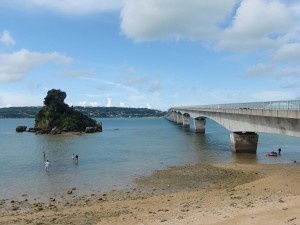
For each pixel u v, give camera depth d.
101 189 37.28
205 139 102.19
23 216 26.77
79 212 27.12
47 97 156.12
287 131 43.66
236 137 66.00
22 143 97.50
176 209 25.89
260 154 64.31
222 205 25.81
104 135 126.38
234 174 44.00
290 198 26.56
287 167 48.31
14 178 44.19
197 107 119.69
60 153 71.00
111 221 23.19
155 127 190.50
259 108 53.09
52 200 32.84
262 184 35.94
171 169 48.91
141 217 23.84
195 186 37.88
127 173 46.41
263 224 19.20
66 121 145.88
